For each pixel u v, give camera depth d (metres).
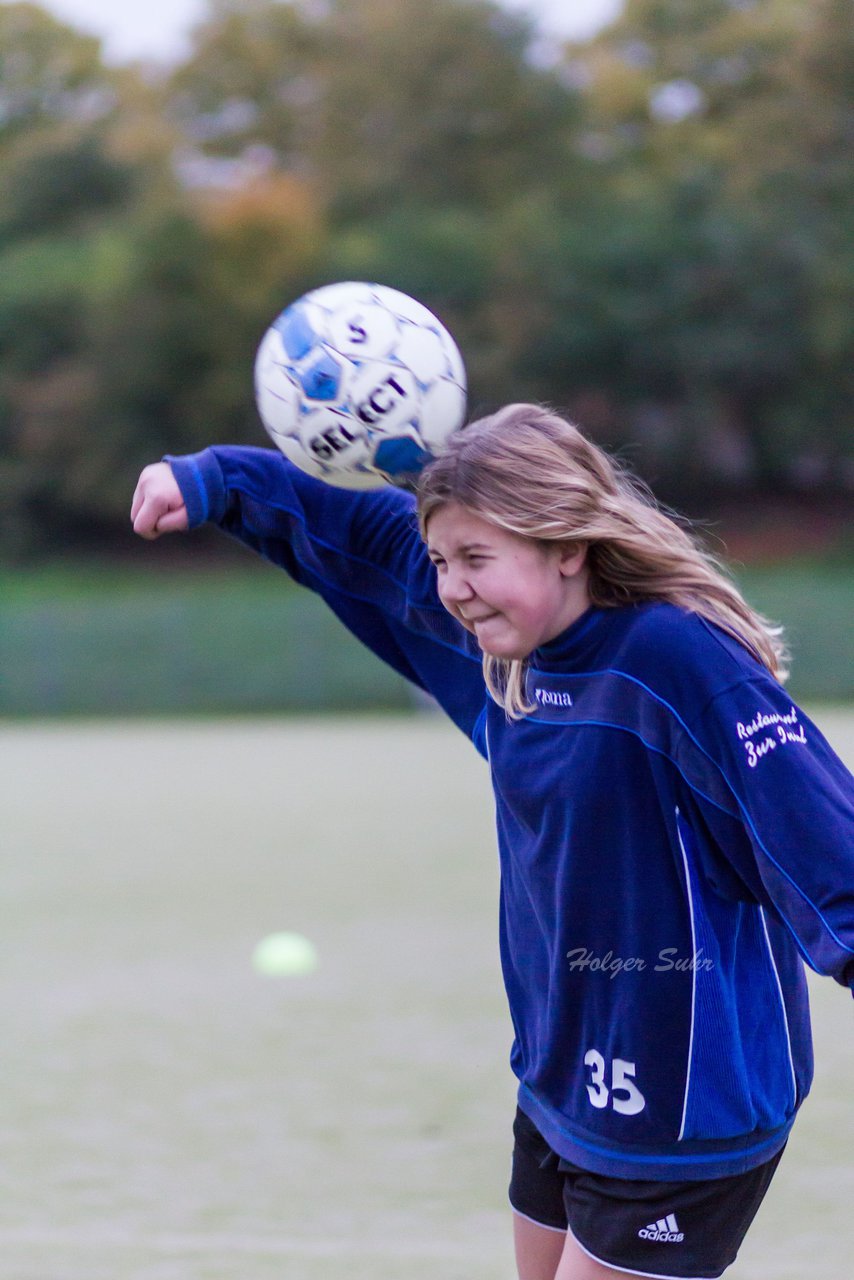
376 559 9.41
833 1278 11.95
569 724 7.65
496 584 7.46
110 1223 13.40
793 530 138.38
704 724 7.22
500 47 163.62
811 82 147.25
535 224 143.00
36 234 172.00
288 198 147.25
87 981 24.36
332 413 8.75
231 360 144.12
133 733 80.69
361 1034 20.56
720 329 138.12
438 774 55.94
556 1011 7.89
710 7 169.88
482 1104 17.16
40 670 96.56
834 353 138.50
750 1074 7.62
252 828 42.69
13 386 148.25
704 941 7.49
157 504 9.30
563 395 139.62
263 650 96.50
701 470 141.88
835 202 143.50
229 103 191.12
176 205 145.38
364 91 168.00
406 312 8.91
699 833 7.45
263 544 9.66
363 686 94.25
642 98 168.00
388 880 33.28
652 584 7.52
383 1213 13.58
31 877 35.09
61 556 146.12
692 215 140.62
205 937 27.73
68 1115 17.02
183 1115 16.95
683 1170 7.61
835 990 22.75
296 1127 16.39
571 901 7.68
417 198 161.75
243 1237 12.93
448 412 8.91
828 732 60.25
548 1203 8.61
